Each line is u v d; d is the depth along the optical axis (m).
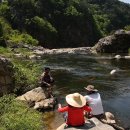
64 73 23.44
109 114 11.11
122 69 25.53
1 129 9.04
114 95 15.90
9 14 95.19
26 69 16.58
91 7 149.62
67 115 9.60
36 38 93.81
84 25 111.94
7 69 14.38
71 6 108.88
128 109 13.29
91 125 9.42
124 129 10.66
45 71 14.52
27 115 10.57
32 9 98.75
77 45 107.88
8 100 11.82
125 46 45.38
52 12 104.88
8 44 57.28
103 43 45.94
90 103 10.35
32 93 13.59
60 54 44.25
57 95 15.62
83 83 19.17
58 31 104.06
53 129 10.50
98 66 27.86
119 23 153.88
